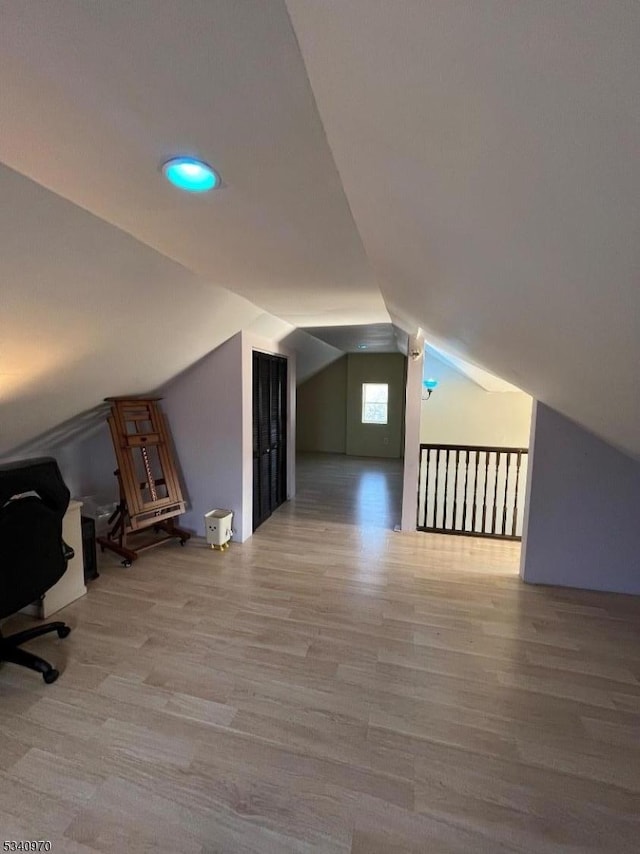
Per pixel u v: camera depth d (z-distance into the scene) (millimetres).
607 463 2977
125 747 1665
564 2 337
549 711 1890
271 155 1060
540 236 776
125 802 1451
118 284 1936
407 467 4180
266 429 4527
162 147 1031
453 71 487
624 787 1535
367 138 772
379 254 1672
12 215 1276
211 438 3846
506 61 431
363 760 1628
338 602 2816
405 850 1321
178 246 1771
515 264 970
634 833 1380
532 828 1391
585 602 2869
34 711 1838
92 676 2064
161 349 2955
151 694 1949
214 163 1104
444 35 435
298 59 720
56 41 690
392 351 7914
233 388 3721
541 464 3066
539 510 3096
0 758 1606
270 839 1348
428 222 1027
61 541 2191
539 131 514
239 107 868
